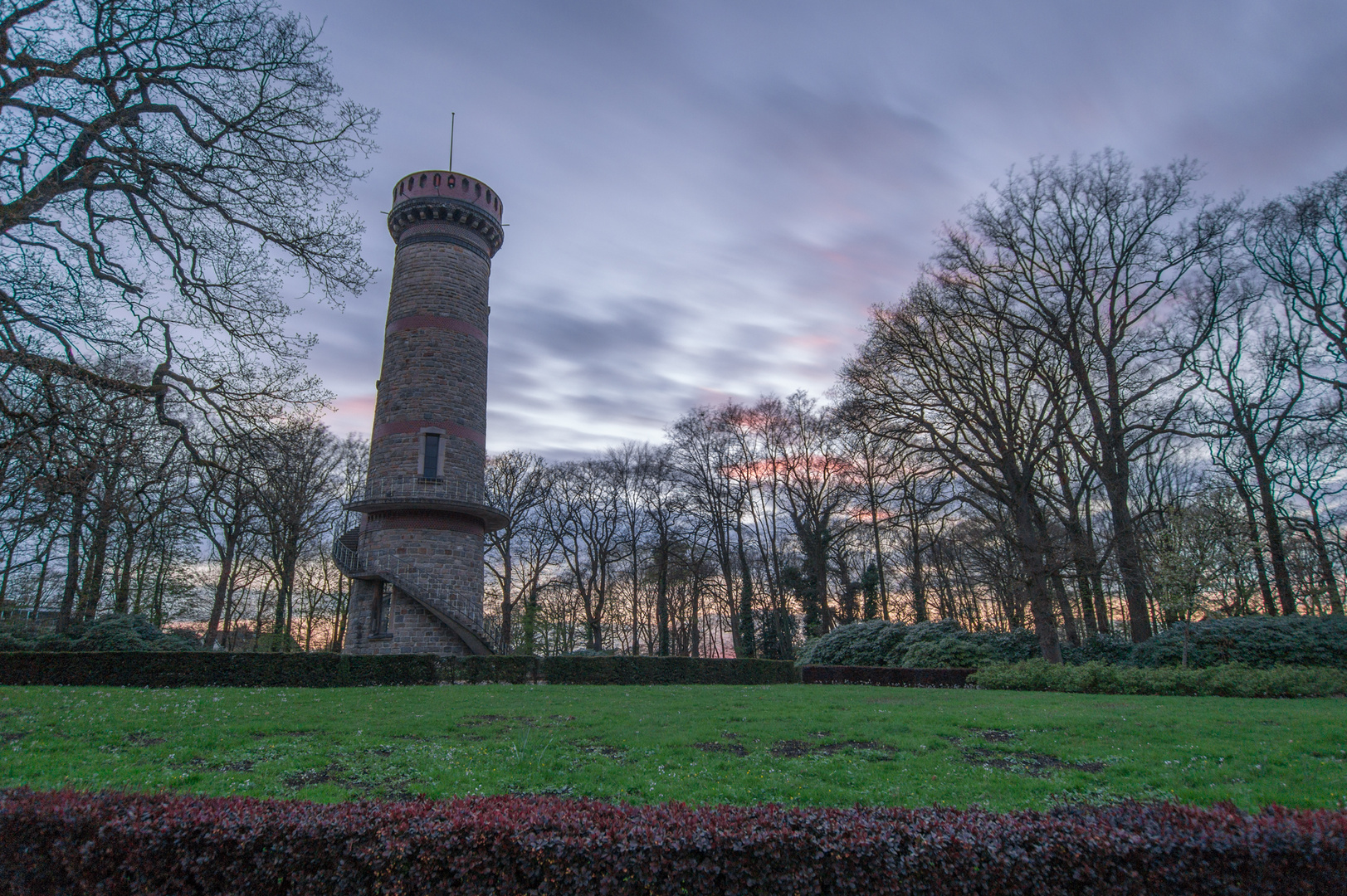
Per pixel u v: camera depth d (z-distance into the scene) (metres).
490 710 15.66
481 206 33.56
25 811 5.57
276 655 21.45
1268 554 30.08
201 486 14.80
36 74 11.66
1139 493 39.72
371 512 30.30
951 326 29.00
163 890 5.26
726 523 44.84
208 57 12.82
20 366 11.39
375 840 5.27
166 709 14.48
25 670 19.77
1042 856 4.96
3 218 11.27
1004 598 42.72
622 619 58.59
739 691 21.92
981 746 11.84
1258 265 29.97
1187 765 10.05
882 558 45.28
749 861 5.05
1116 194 28.28
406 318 31.38
